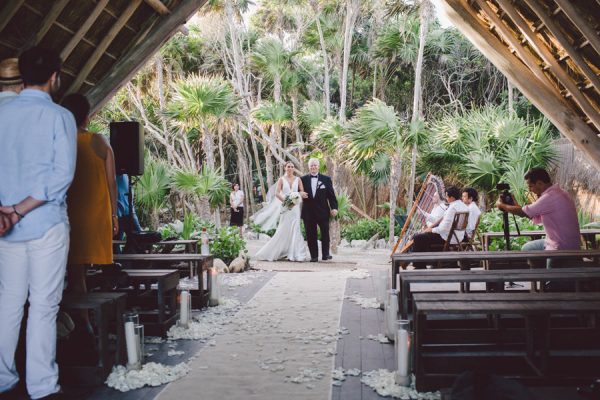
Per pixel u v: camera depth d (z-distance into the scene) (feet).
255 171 83.10
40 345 9.60
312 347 12.97
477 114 44.50
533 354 10.30
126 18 18.21
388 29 60.23
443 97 72.23
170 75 67.41
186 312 14.39
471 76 69.77
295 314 16.35
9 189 9.44
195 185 41.91
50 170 9.53
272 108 61.11
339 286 21.04
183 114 45.03
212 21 64.80
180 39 67.41
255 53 63.62
